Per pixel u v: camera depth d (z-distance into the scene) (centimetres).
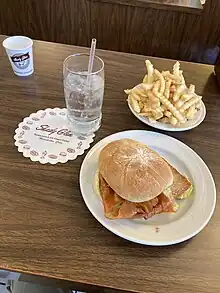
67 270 62
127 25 179
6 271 65
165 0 169
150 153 72
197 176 78
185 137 90
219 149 88
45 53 113
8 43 99
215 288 62
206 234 69
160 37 182
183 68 113
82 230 68
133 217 68
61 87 101
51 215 70
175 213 71
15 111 91
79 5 175
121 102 98
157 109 88
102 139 84
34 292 92
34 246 65
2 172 77
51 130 88
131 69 111
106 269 62
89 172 76
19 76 102
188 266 64
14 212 70
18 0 178
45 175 77
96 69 88
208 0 162
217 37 175
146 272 63
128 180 66
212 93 105
